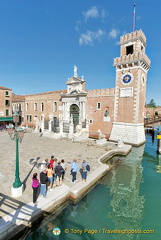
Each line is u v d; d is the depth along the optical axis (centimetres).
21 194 760
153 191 970
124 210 761
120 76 2338
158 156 1739
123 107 2308
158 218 712
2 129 3241
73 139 2200
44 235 598
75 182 920
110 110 2470
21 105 4347
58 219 687
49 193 773
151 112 5653
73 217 700
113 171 1270
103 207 779
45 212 686
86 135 2450
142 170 1317
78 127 2372
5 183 871
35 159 1330
